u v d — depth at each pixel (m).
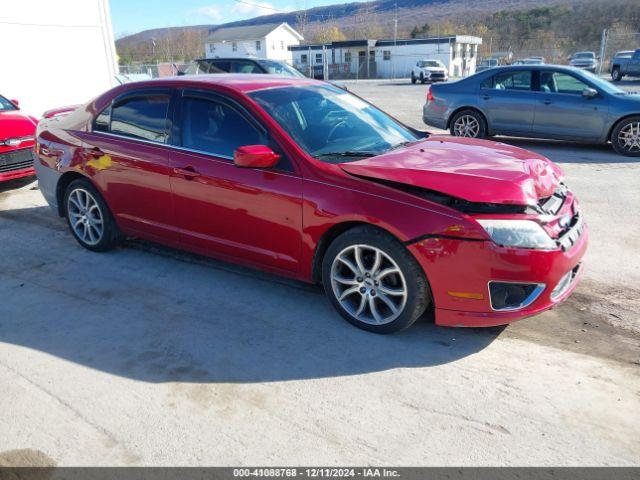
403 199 3.21
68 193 5.04
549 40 76.75
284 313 3.82
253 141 3.78
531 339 3.45
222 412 2.81
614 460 2.43
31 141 7.38
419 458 2.46
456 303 3.17
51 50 14.32
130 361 3.28
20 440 2.63
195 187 4.02
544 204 3.31
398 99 21.34
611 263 4.59
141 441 2.61
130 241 5.34
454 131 10.59
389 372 3.12
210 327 3.66
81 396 2.95
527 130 9.84
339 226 3.48
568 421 2.69
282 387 3.00
